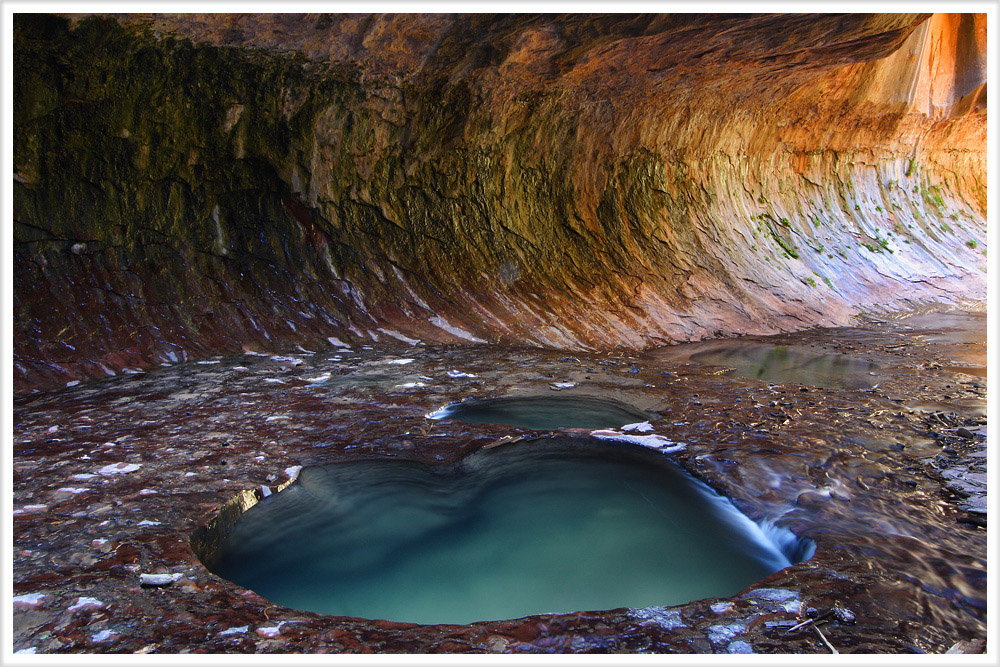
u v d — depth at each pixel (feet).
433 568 10.03
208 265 26.66
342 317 28.07
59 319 22.30
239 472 13.02
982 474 13.15
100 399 18.69
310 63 26.11
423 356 25.36
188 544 10.02
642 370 23.88
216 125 26.17
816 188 50.78
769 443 14.93
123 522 10.68
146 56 23.40
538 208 35.42
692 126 39.99
